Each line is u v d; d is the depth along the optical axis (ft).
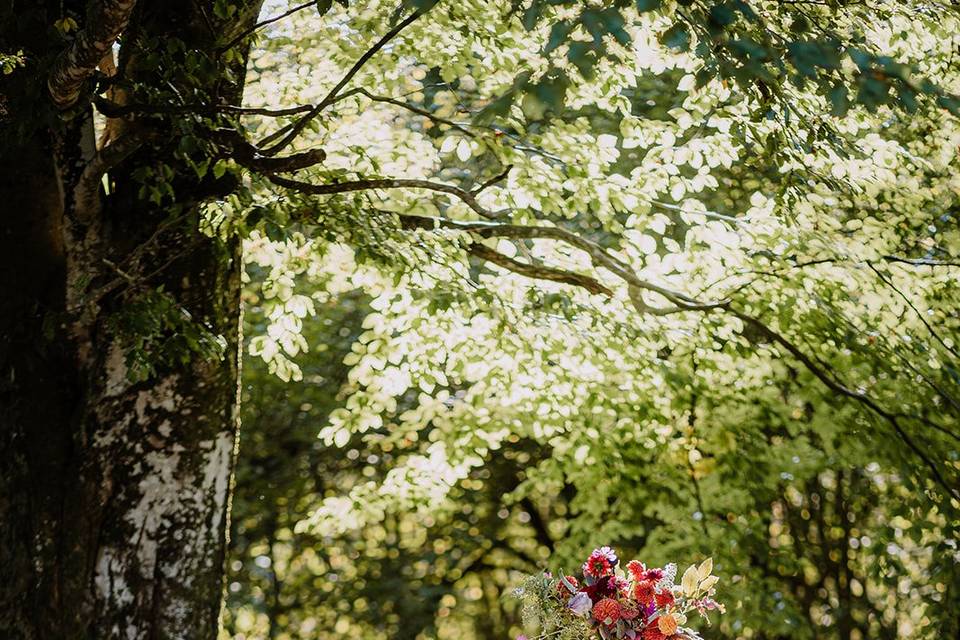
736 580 36.24
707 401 29.55
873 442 28.53
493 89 23.72
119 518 17.94
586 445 30.81
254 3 18.93
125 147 17.40
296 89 24.32
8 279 17.83
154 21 18.69
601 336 24.93
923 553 42.14
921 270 26.81
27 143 17.63
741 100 19.62
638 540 44.50
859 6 20.01
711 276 25.20
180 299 18.67
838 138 18.92
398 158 24.36
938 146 27.53
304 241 22.71
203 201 17.79
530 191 22.52
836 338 25.20
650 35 19.40
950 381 28.04
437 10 22.29
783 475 35.37
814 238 24.68
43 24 17.70
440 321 24.95
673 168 23.48
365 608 52.70
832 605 43.50
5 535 17.49
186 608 18.07
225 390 18.88
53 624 17.44
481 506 49.57
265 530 50.03
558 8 12.49
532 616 17.93
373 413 26.58
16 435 17.72
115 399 18.13
